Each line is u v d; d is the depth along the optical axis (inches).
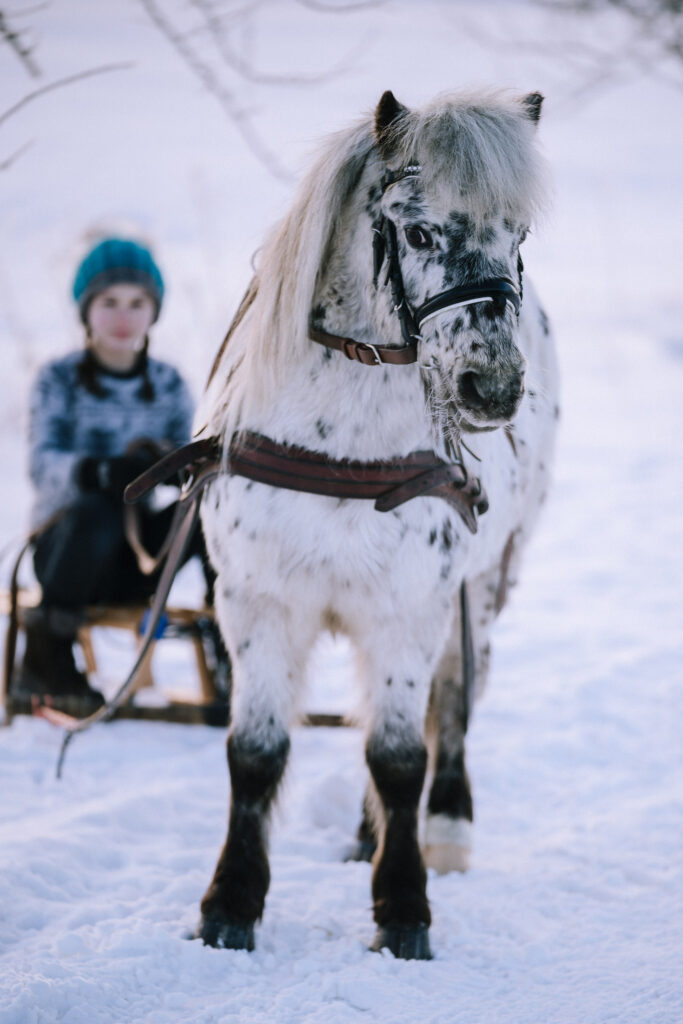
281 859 176.6
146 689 251.8
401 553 144.4
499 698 260.1
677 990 133.1
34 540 239.8
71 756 224.7
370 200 138.2
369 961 141.1
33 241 808.3
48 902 154.6
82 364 247.6
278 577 145.7
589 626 314.5
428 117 128.9
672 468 512.1
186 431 256.2
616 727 238.4
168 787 203.9
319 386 142.5
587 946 148.3
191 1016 126.7
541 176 129.0
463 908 159.0
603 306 852.6
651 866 172.4
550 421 210.2
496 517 174.2
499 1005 132.0
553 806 202.2
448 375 127.9
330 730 247.0
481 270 126.5
